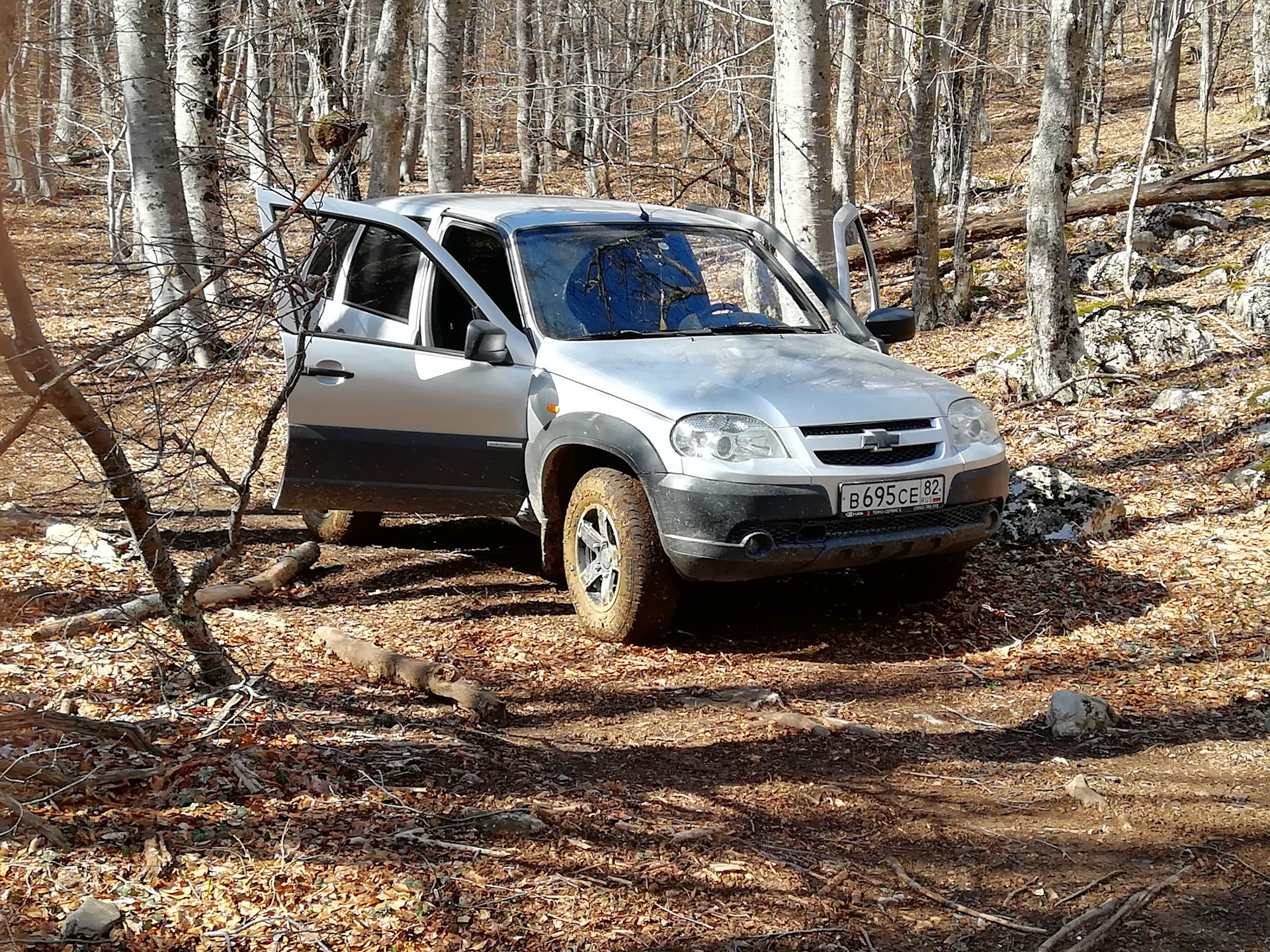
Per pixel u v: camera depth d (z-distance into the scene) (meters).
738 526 4.86
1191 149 23.66
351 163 8.41
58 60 7.58
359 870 3.06
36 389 3.22
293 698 4.30
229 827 3.21
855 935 3.01
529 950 2.80
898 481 5.08
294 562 6.03
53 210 4.62
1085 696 4.57
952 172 22.75
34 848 3.00
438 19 14.34
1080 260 15.16
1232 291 12.42
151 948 2.67
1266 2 28.14
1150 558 6.70
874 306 7.00
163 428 4.28
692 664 5.08
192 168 10.92
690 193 15.45
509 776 3.78
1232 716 4.65
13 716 3.44
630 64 15.71
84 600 5.16
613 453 5.12
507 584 6.13
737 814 3.65
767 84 11.97
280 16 11.14
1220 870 3.45
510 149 42.75
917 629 5.68
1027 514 7.06
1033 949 3.00
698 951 2.88
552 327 5.67
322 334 5.84
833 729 4.41
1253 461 8.12
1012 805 3.86
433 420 5.73
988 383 11.52
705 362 5.40
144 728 3.73
